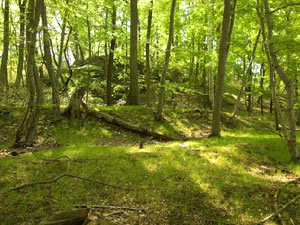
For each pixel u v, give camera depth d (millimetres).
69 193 6008
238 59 18656
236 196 6051
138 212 5473
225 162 7914
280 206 5660
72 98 14547
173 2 13844
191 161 7840
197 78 23734
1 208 5367
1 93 16516
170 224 5211
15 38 12203
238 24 16062
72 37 17953
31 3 9102
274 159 8586
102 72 27000
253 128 15773
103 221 5012
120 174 6812
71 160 7449
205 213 5520
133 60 17562
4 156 8461
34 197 5746
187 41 21766
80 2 10625
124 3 19250
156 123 14898
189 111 16953
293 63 10719
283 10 12109
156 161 7699
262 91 18688
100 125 14133
